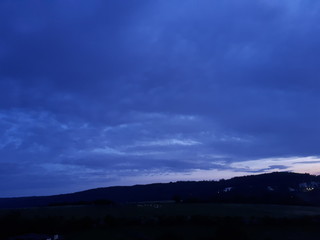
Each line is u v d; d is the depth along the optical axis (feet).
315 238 139.23
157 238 143.74
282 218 173.37
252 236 143.43
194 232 152.15
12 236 163.53
